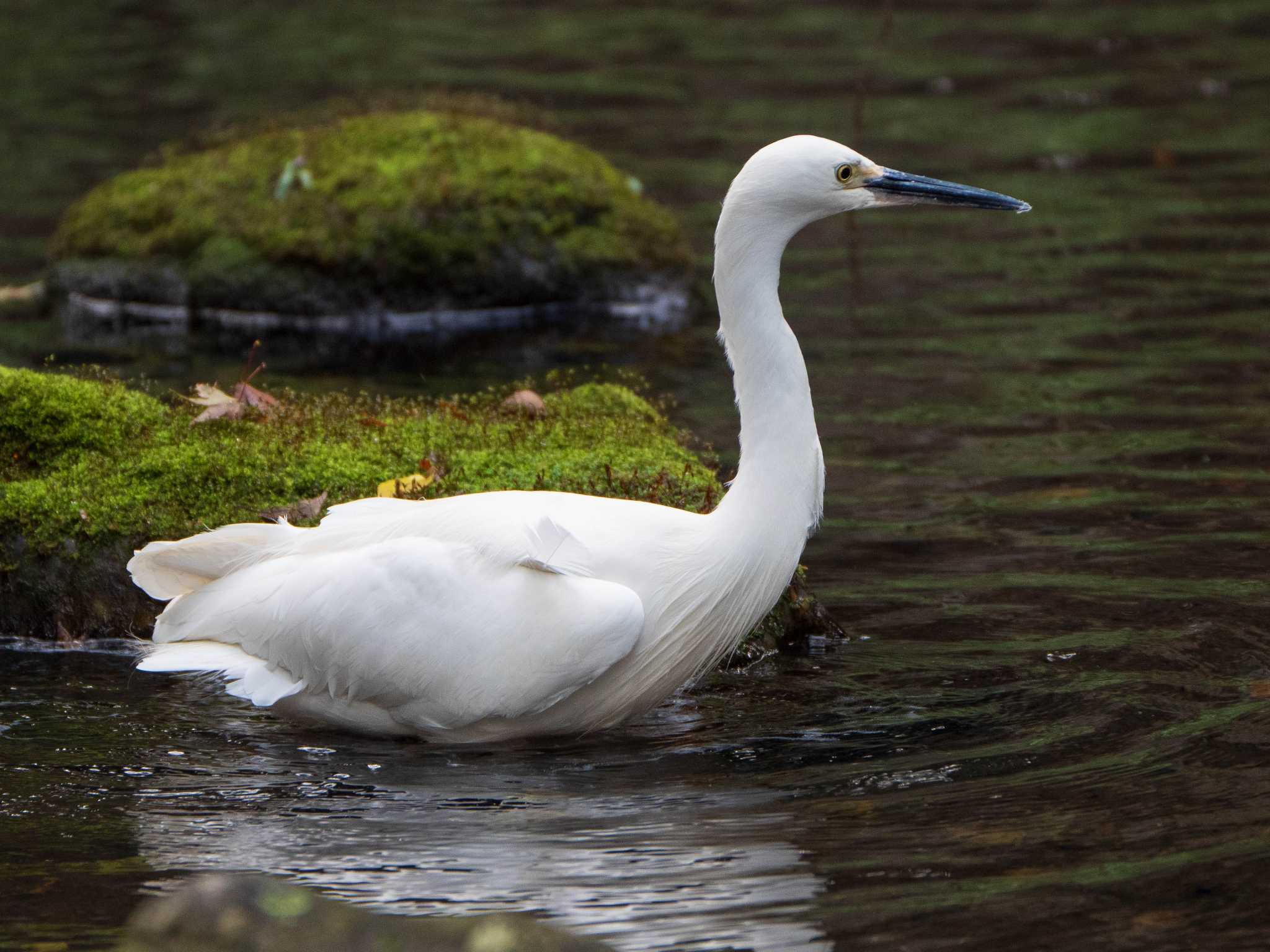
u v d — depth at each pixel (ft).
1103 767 26.86
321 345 59.06
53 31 113.19
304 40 110.73
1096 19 116.67
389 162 64.39
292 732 30.60
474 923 20.61
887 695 31.17
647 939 21.54
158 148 80.23
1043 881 22.80
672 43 111.14
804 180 29.78
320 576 29.25
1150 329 55.83
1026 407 48.75
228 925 20.58
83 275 64.75
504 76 99.55
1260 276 61.36
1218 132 84.58
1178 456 43.86
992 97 93.86
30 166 78.33
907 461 44.75
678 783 27.40
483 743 29.94
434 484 36.40
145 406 40.16
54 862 24.41
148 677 33.55
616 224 64.85
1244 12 117.60
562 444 39.40
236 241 63.36
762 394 29.84
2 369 39.22
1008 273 64.08
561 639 28.32
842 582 36.81
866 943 21.25
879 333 57.21
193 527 35.83
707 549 29.68
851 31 114.73
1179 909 21.85
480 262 62.85
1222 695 29.60
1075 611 34.40
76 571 35.96
